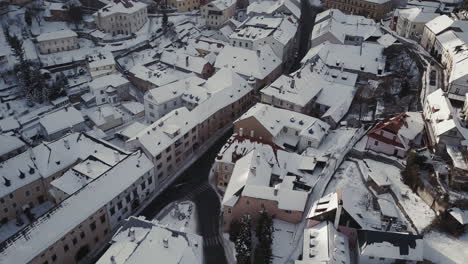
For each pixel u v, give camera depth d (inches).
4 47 6884.8
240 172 3710.6
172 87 5403.5
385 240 2888.8
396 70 5536.4
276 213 3447.3
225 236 3612.2
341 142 4261.8
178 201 4042.8
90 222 3486.7
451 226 3122.5
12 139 4687.5
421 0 7209.6
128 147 4264.3
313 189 3678.6
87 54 6943.9
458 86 4397.1
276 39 6220.5
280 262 3149.6
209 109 4835.1
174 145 4306.1
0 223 3907.5
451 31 5452.8
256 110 4443.9
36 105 5861.2
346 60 5634.8
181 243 2903.5
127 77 6412.4
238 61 5831.7
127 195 3814.0
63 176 3907.5
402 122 4037.9
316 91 5032.0
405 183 3629.4
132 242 2930.6
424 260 2930.6
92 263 3508.9
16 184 3907.5
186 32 7500.0
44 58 6791.3
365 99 5078.7
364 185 3641.7
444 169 3474.4
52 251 3196.4
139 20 7706.7
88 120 5487.2
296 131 4389.8
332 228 3061.0
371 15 7465.6
